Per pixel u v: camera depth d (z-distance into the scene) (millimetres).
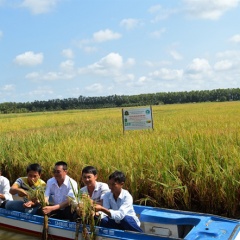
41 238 6746
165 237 5465
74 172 10438
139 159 9820
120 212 6172
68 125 30938
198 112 37812
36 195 6844
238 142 11820
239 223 5891
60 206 6980
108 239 5906
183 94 123688
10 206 7582
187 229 6270
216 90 123812
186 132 14836
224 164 8883
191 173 8867
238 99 124125
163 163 9305
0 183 8148
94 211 6102
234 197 8062
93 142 13750
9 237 7094
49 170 11141
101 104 116938
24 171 12133
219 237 5426
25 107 116875
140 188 9203
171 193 8516
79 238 6254
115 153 10766
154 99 124438
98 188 6961
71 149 12258
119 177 6301
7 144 15555
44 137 17266
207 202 8484
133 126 16250
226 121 22094
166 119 27672
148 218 6504
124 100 121250
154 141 12203
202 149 10188
